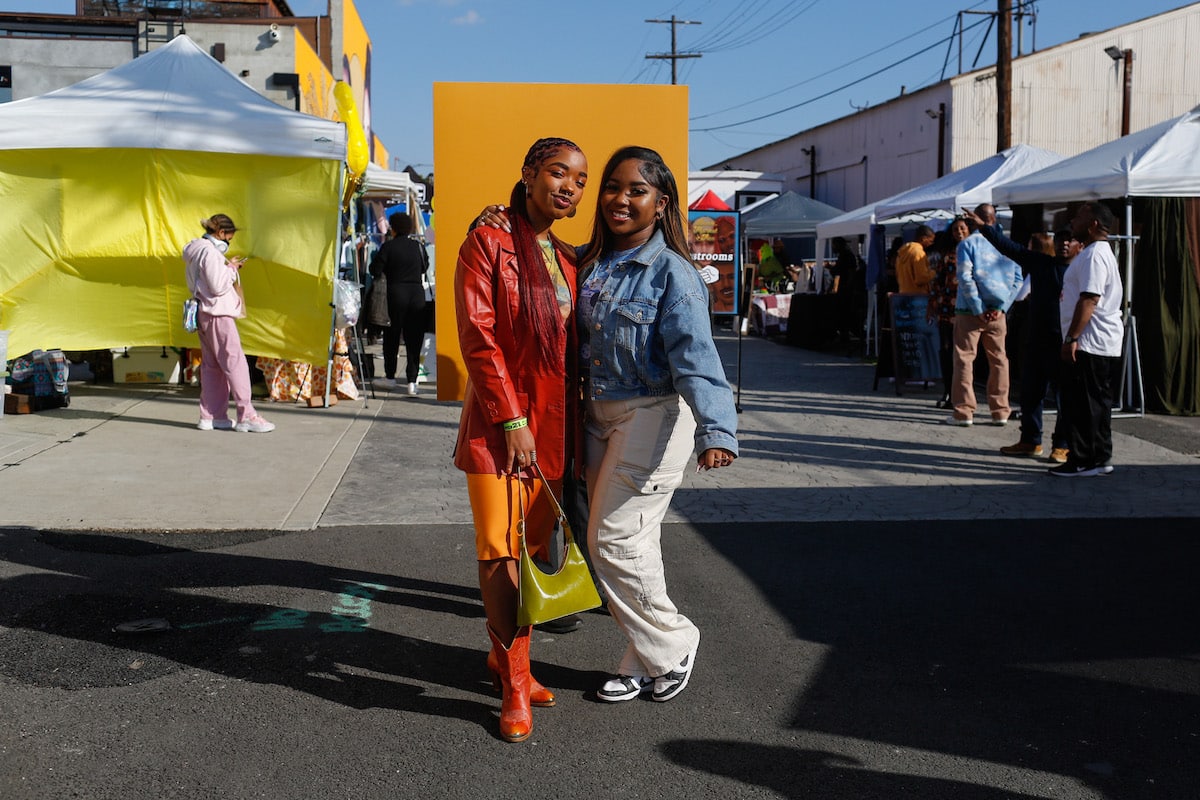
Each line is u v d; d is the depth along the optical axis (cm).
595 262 348
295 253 943
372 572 504
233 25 1686
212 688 371
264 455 759
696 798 303
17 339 938
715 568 517
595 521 348
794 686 380
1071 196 1035
